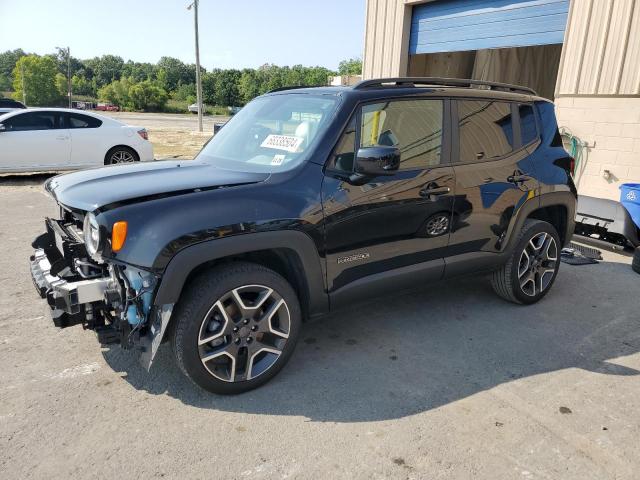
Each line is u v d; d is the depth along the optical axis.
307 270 3.08
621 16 7.28
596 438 2.71
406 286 3.65
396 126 3.47
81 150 10.73
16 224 6.94
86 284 2.73
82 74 152.62
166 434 2.66
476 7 9.62
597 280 5.21
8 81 136.38
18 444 2.55
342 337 3.82
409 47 11.19
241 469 2.42
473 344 3.75
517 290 4.35
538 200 4.25
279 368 3.15
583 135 7.95
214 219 2.74
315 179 3.09
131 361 3.37
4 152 9.98
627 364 3.51
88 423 2.73
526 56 11.17
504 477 2.41
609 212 6.11
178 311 2.79
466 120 3.85
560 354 3.63
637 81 7.21
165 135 25.91
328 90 3.60
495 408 2.96
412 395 3.07
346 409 2.92
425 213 3.54
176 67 147.12
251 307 2.94
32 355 3.42
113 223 2.61
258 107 4.08
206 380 2.88
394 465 2.47
